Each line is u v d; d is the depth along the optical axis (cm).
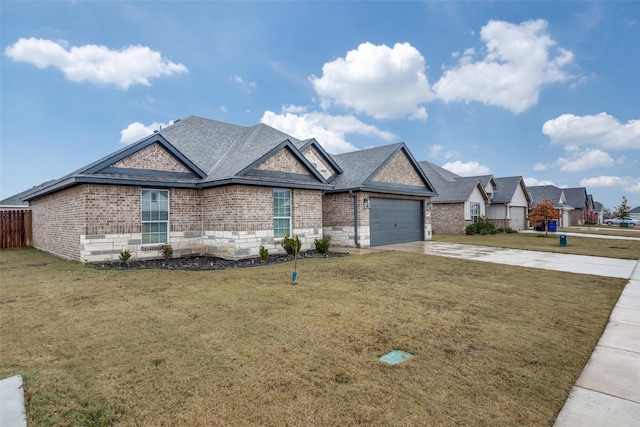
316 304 666
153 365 404
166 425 292
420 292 773
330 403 326
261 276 934
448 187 3067
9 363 409
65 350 448
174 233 1292
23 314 598
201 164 1423
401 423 297
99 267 1051
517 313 621
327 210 1828
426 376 381
